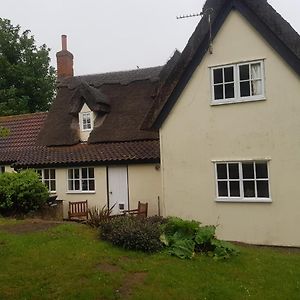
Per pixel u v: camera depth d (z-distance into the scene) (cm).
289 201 1265
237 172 1352
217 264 938
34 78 3703
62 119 2341
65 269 853
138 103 2195
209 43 1387
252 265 951
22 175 1592
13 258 909
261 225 1304
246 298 779
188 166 1429
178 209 1440
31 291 762
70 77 2639
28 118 2675
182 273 867
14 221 1277
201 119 1410
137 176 1877
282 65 1282
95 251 956
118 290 782
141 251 983
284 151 1275
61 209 1856
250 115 1328
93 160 1933
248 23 1331
